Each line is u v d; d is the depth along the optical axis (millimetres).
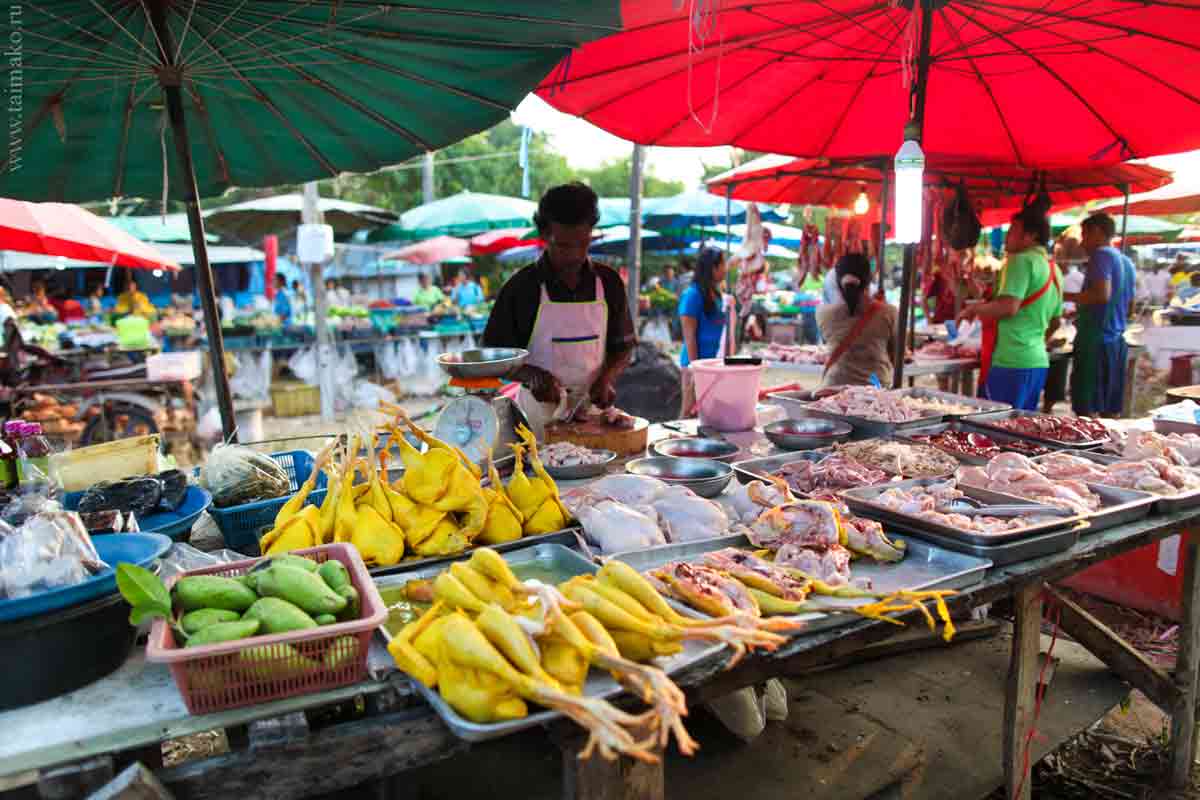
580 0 2377
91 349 9852
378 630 1735
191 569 1809
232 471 2359
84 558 1615
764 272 8203
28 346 8062
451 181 24766
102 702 1506
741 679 1636
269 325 13227
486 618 1401
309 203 10352
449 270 23156
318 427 9961
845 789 2689
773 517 2225
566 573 2031
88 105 2811
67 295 17266
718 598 1735
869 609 1775
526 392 3143
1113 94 4062
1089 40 3555
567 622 1397
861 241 8250
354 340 12898
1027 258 5195
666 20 3283
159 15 2449
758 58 4023
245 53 2674
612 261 20359
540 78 2965
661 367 7113
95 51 2445
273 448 7945
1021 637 2504
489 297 20219
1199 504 2672
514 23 2527
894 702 3221
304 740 1473
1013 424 3592
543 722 1374
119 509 2197
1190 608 2977
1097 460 3131
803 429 3527
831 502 2396
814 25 3482
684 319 6113
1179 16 3137
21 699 1478
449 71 2922
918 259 7359
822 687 3330
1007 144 5023
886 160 5641
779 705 3061
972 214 6316
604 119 4520
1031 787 3037
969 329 7219
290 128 3256
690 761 2846
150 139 3129
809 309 16141
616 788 1504
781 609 1787
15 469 2371
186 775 1421
